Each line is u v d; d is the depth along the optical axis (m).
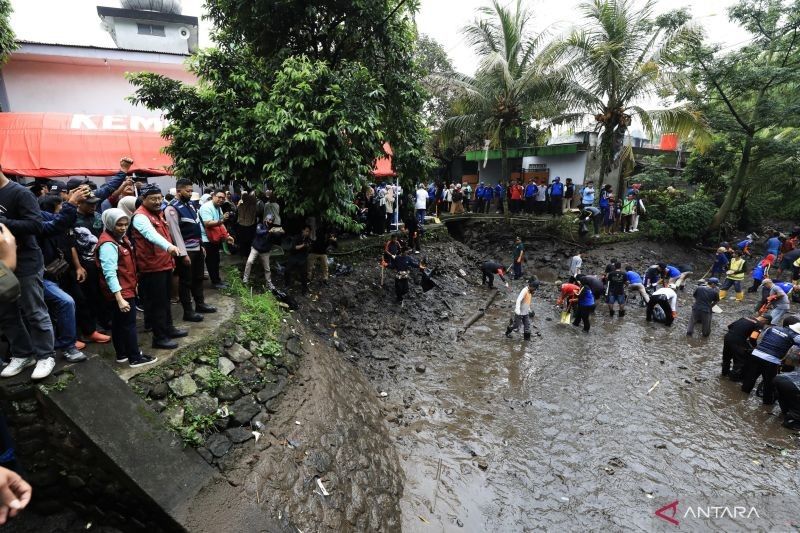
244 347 5.62
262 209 9.38
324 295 9.52
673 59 15.63
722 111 17.69
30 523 3.76
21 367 3.67
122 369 4.35
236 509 3.85
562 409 7.16
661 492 5.37
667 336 10.59
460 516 4.95
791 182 21.20
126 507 3.79
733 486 5.48
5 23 10.84
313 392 5.84
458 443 6.23
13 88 12.45
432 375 8.24
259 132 7.46
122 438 3.69
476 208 21.28
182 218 5.83
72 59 12.62
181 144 8.12
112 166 10.90
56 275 4.03
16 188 3.43
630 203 17.84
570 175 20.84
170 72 13.65
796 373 6.72
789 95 16.64
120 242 4.37
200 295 6.08
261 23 8.50
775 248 15.41
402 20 8.98
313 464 4.77
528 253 17.25
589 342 10.07
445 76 18.19
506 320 11.53
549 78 16.06
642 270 16.16
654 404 7.37
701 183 20.83
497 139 18.06
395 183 15.12
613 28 15.50
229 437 4.50
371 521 4.59
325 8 8.62
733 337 7.98
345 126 7.12
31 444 3.70
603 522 4.91
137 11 17.05
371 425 6.12
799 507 5.14
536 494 5.31
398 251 10.89
